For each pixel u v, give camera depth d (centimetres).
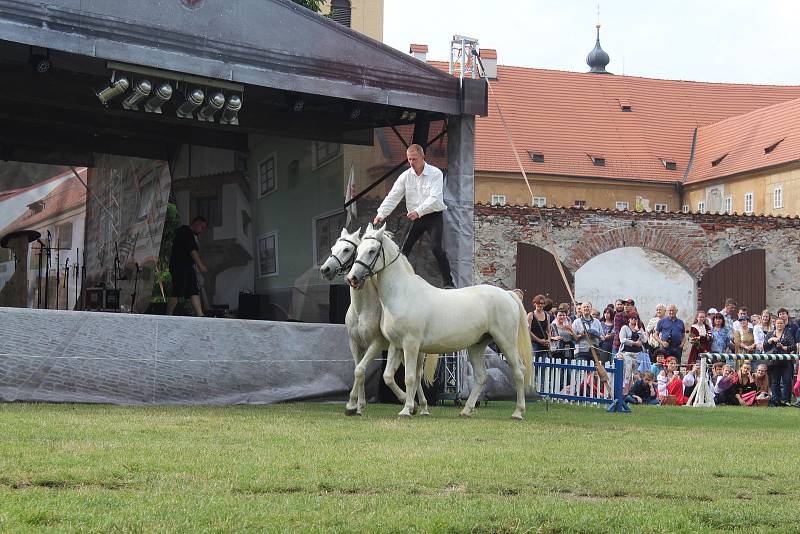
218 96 1406
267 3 1388
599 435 1059
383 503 590
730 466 817
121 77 1336
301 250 1791
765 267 3644
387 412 1291
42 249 1919
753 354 1911
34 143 1838
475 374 1295
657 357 2003
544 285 3428
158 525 509
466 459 785
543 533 538
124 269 1884
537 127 5566
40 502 553
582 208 3478
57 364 1242
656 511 597
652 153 5678
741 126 5628
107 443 808
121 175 1916
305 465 724
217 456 756
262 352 1394
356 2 5181
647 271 3553
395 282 1192
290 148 1819
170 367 1318
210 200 1964
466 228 1585
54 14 1227
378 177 1662
